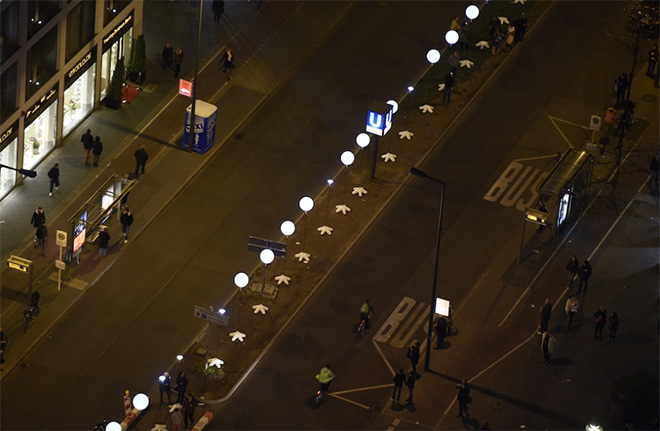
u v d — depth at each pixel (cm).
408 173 11244
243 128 11575
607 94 12206
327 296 10069
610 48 12669
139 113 11594
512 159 11431
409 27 12850
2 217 10419
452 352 9644
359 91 12094
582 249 10581
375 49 12575
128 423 8925
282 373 9425
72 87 11244
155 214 10638
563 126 11819
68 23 10756
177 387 9012
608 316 9988
